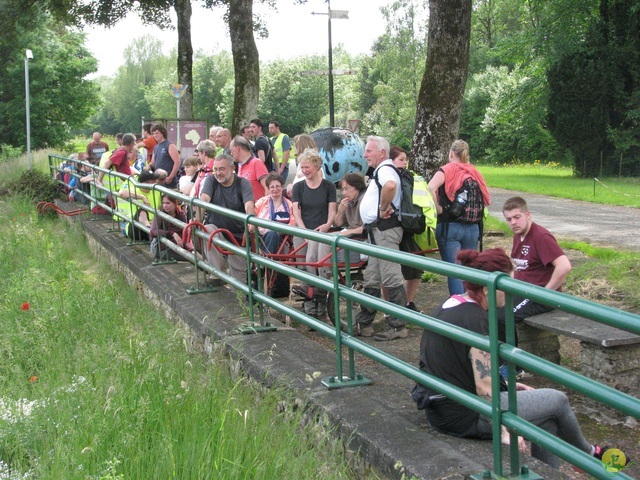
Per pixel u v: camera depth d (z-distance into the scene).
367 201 6.99
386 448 3.93
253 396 5.51
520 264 6.00
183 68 24.28
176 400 4.79
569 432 4.06
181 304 7.88
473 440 4.00
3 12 29.86
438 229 7.43
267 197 8.30
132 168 14.48
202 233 8.18
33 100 46.19
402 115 63.81
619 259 8.33
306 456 4.21
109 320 8.05
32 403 5.24
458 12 10.81
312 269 7.62
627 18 33.44
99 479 3.84
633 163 33.69
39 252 12.78
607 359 5.23
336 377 5.13
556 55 34.06
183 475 3.90
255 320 6.95
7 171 27.89
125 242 12.30
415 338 6.95
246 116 18.59
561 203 21.45
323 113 76.25
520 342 5.83
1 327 7.77
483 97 56.16
